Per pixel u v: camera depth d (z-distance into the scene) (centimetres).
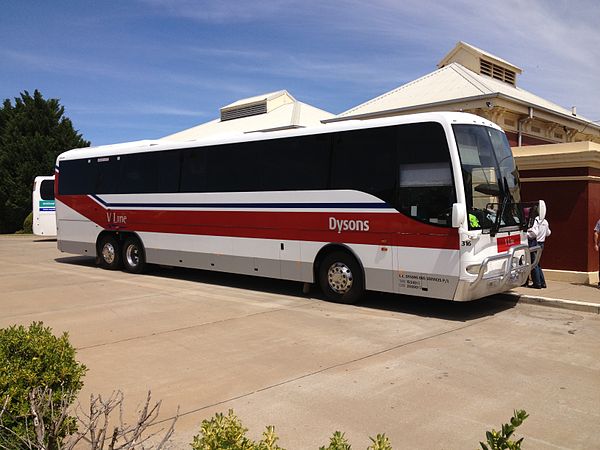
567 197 1193
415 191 889
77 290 1180
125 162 1435
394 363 647
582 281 1166
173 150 1306
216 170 1202
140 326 842
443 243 855
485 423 475
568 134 2083
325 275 1023
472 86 1766
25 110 3625
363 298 1048
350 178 970
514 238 931
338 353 690
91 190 1538
